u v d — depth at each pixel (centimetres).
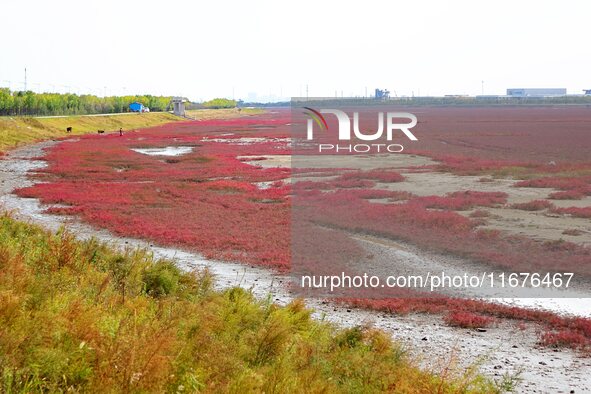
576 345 1375
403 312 1634
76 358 702
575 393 1085
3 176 4647
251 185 4281
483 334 1461
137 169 5375
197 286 1550
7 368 619
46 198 3547
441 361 1224
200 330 930
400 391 898
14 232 1745
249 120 17162
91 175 4872
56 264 1304
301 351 1009
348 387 893
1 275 980
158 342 754
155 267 1564
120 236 2548
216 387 732
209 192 3981
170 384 713
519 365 1240
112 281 1345
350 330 1244
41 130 9312
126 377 669
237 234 2620
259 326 1144
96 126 11444
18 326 742
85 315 850
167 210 3262
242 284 1831
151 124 14150
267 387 768
